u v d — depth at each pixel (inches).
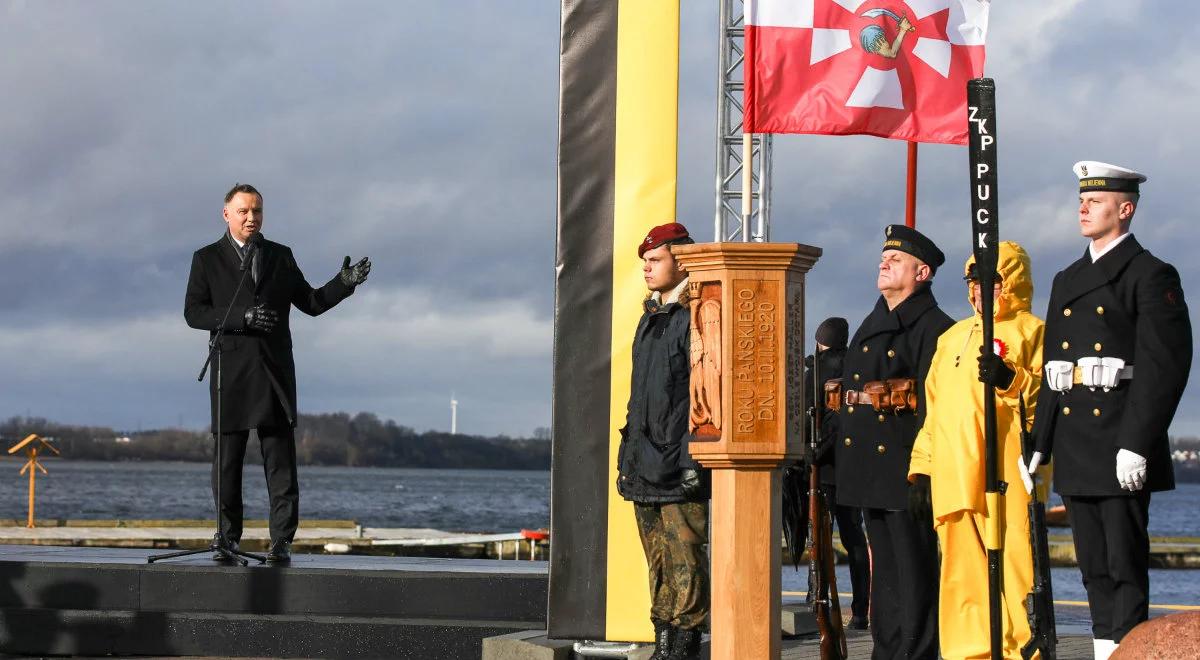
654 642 335.9
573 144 344.5
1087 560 278.4
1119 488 271.0
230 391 402.0
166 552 420.5
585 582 341.7
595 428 342.3
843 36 386.0
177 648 378.9
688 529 306.2
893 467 311.9
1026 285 305.4
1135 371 269.1
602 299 342.6
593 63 344.5
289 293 410.9
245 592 383.9
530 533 1072.2
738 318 249.3
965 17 389.1
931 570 312.0
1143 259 273.9
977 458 299.1
